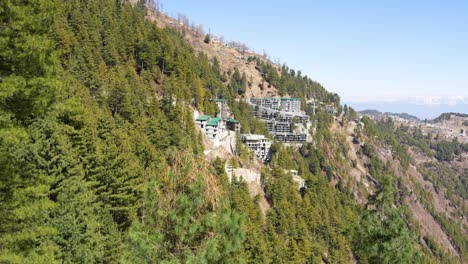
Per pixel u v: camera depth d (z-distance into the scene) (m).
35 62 13.77
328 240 90.88
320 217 99.56
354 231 18.81
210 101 142.50
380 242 17.98
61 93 15.36
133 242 12.94
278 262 63.25
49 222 24.19
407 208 186.25
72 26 106.19
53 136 27.81
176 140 83.88
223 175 75.69
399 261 17.42
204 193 13.35
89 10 126.88
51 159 26.73
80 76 84.81
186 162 13.59
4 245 14.11
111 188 39.09
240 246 13.37
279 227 81.38
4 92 12.56
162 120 86.38
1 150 13.88
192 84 130.50
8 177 13.59
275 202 101.25
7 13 13.27
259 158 144.12
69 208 26.17
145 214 13.60
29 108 14.09
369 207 19.09
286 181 109.94
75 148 37.22
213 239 12.58
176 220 12.75
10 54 13.33
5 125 13.41
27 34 13.68
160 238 12.91
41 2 14.21
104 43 112.81
